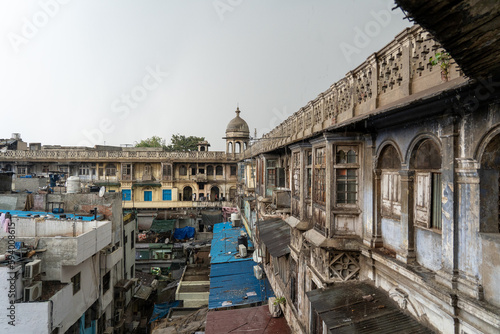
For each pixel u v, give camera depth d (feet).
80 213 59.11
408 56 17.97
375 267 21.57
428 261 16.66
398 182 19.52
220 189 142.31
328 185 23.65
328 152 23.75
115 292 61.82
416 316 17.06
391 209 20.25
